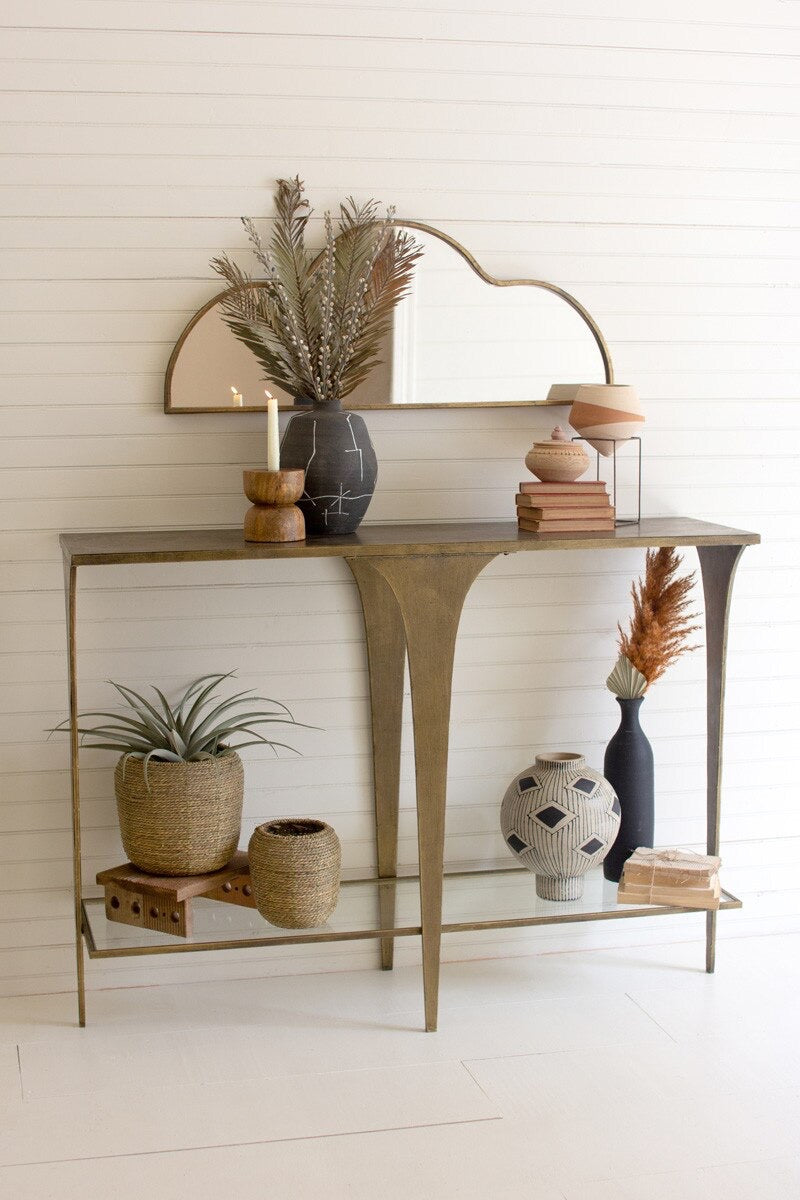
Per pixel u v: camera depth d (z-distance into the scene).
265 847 2.69
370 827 3.09
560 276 3.00
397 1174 2.25
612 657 3.18
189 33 2.75
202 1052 2.69
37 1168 2.27
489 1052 2.69
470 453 3.01
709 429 3.14
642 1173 2.26
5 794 2.89
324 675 3.02
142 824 2.71
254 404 2.85
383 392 2.91
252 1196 2.19
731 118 3.04
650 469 3.12
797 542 3.23
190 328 2.80
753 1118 2.44
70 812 2.92
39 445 2.81
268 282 2.82
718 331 3.11
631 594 3.13
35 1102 2.49
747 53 3.03
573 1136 2.37
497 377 2.97
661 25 2.97
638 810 3.04
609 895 2.98
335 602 3.00
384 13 2.82
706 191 3.05
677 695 3.22
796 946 3.27
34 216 2.74
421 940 3.12
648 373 3.08
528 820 2.91
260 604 2.96
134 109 2.74
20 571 2.83
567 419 3.05
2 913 2.92
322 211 2.86
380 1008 2.90
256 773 3.01
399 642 2.99
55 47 2.70
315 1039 2.75
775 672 3.27
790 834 3.30
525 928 3.20
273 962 3.06
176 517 2.88
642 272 3.04
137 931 2.73
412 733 3.09
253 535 2.61
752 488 3.19
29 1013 2.87
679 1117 2.44
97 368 2.81
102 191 2.76
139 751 2.75
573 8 2.92
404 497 2.99
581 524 2.79
